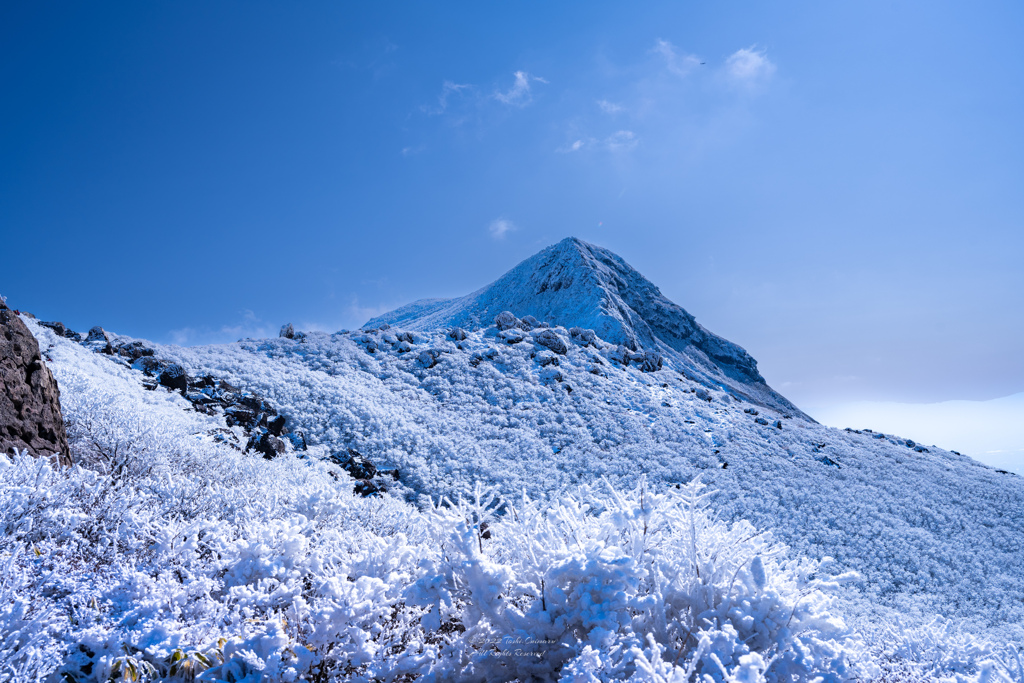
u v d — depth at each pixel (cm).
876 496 2127
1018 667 264
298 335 3041
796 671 220
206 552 304
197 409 1410
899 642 422
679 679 186
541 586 257
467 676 239
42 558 259
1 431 467
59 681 193
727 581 258
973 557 1658
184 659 203
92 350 1684
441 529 302
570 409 2600
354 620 241
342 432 1794
